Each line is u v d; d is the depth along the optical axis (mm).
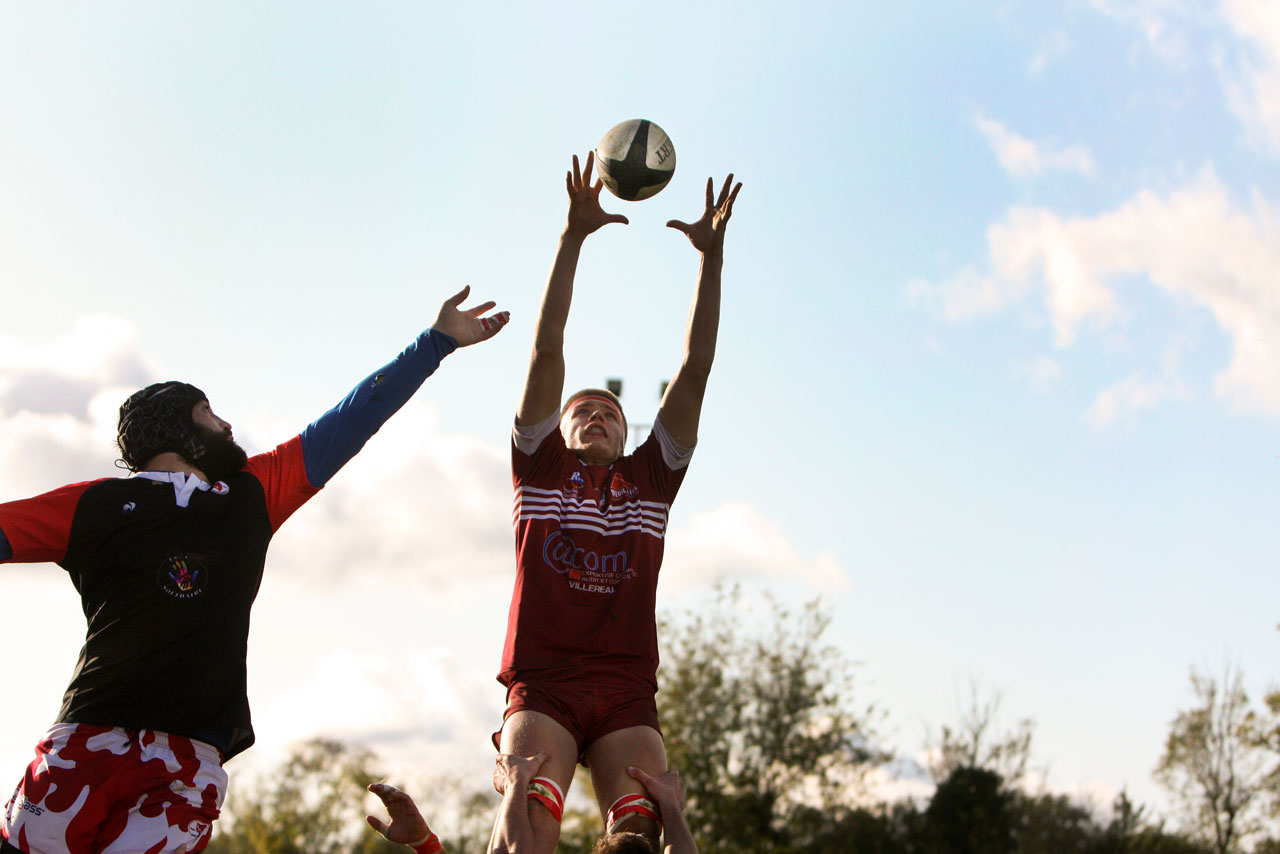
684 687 31469
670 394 5168
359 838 40938
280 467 4184
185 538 3824
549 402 4980
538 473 4996
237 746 3904
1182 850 35969
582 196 4965
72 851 3592
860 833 33875
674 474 5137
